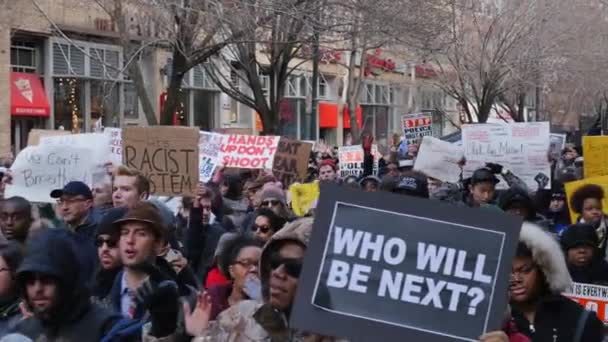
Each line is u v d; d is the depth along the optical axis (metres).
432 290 4.38
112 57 34.50
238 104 42.34
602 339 5.46
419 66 46.44
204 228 9.52
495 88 37.88
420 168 15.43
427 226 4.41
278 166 15.61
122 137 11.73
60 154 11.68
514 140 15.30
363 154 21.42
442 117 53.03
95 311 5.20
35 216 10.24
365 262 4.41
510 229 4.38
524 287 5.39
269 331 4.78
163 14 20.77
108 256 6.54
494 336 4.28
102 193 10.52
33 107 32.03
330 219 4.45
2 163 17.58
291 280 4.81
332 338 4.59
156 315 4.96
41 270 5.00
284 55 25.88
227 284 6.56
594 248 7.47
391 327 4.38
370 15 22.53
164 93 34.72
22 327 5.21
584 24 40.47
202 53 21.23
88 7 29.09
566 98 53.91
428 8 24.17
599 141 12.88
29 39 32.06
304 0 20.83
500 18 37.69
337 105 50.00
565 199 11.89
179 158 11.53
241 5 20.19
